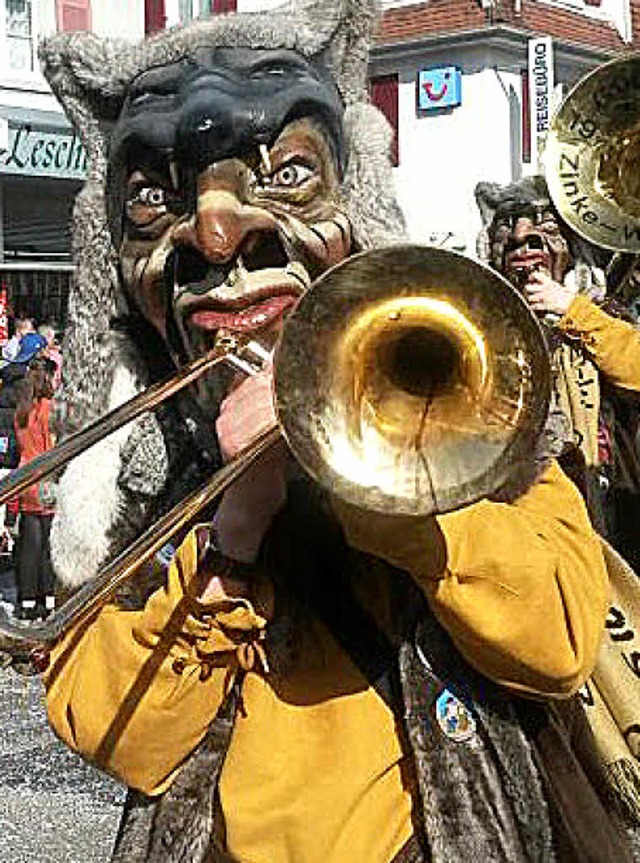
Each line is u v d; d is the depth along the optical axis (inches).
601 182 220.5
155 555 108.6
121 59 121.9
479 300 91.8
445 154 950.4
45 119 713.6
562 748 105.3
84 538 118.5
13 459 528.4
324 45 121.0
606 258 258.1
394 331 91.8
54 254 737.6
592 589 101.0
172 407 117.6
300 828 100.5
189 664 101.8
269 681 104.3
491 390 91.8
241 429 98.4
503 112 948.6
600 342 212.4
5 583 546.9
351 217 116.6
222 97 110.5
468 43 930.1
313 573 105.7
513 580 95.7
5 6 716.0
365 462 90.7
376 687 103.2
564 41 964.6
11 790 306.0
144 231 114.9
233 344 102.6
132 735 103.4
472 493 90.4
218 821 104.0
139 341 123.3
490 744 101.3
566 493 105.3
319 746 102.4
